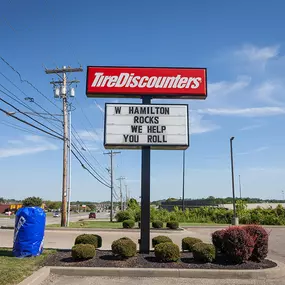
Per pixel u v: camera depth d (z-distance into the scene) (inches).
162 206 3730.3
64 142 1042.7
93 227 1021.2
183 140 467.5
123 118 469.7
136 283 318.3
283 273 360.5
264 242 397.7
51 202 5418.3
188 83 496.4
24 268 336.5
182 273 346.0
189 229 1132.5
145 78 495.8
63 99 1047.6
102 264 368.5
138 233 924.0
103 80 493.4
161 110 474.3
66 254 421.1
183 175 2132.1
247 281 334.3
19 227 408.8
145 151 469.7
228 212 1595.7
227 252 384.8
